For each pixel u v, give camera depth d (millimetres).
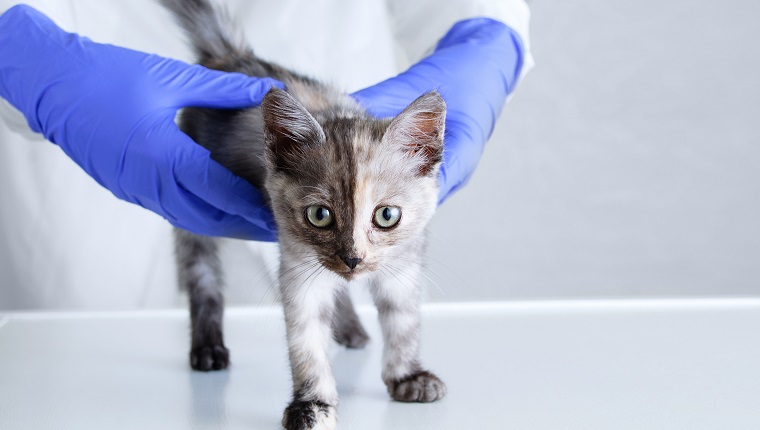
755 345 595
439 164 537
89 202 802
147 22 785
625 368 561
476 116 628
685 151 942
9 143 785
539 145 954
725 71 917
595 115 944
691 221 958
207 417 512
